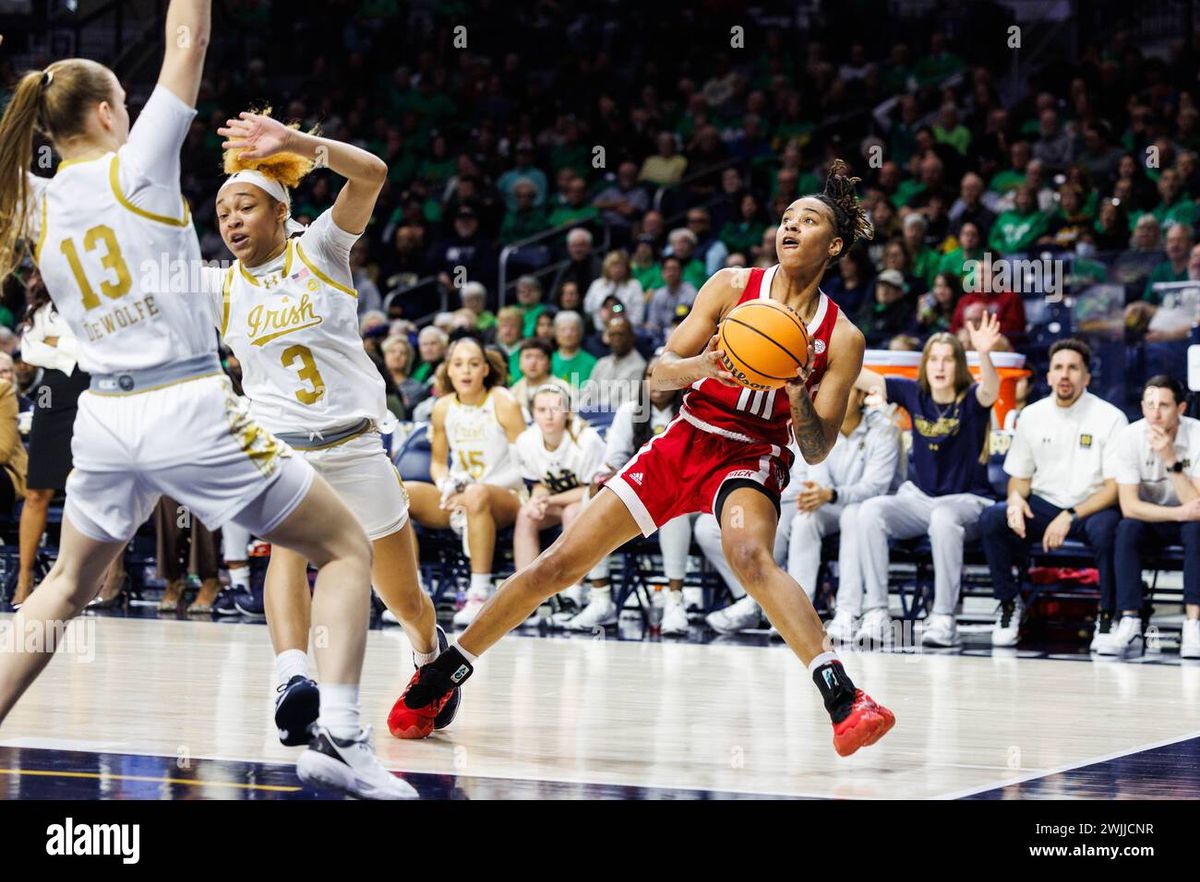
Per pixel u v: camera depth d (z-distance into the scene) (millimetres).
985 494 6711
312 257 3355
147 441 2641
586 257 11344
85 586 2795
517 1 15508
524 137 13836
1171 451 6148
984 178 11516
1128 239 10078
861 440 6742
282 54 15750
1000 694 4676
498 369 7258
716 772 3160
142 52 15492
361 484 3471
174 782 2914
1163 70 12438
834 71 13539
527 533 6953
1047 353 8508
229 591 7480
